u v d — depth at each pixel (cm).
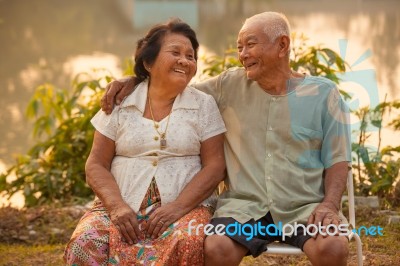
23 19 1877
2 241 556
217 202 424
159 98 423
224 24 1784
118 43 1508
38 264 506
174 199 412
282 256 508
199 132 421
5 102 1000
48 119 730
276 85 418
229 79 434
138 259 396
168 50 416
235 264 386
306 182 410
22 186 680
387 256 496
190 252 387
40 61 1293
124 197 414
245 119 423
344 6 2122
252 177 415
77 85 714
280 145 414
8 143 838
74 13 2017
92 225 402
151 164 416
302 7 2123
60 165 684
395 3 2162
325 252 374
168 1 2311
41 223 580
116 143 423
